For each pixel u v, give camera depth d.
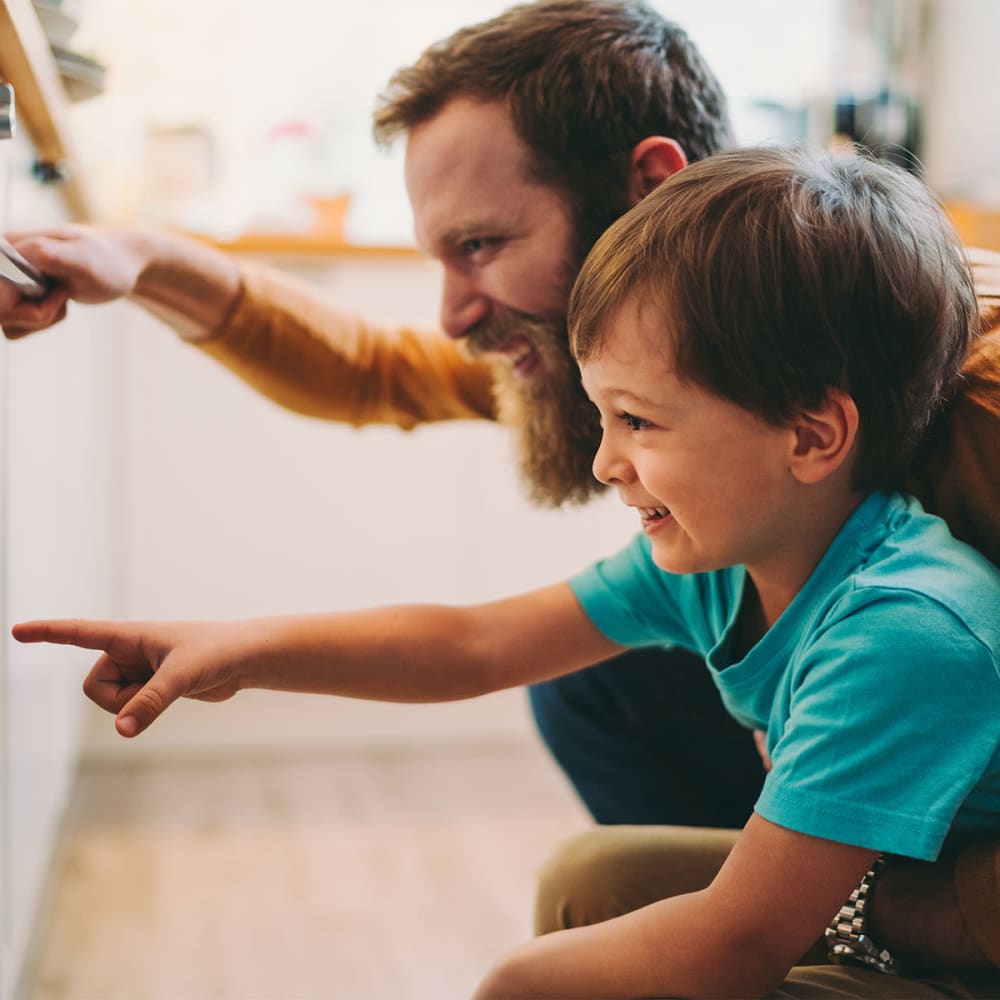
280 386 1.16
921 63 2.62
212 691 0.72
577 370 0.90
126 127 2.45
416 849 1.90
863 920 0.69
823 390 0.62
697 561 0.66
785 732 0.62
